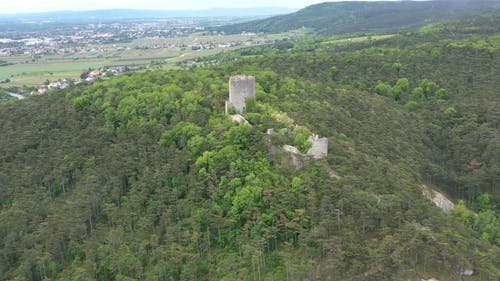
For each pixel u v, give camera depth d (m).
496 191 111.94
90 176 95.94
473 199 111.75
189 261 71.38
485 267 67.00
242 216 76.00
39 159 107.62
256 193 76.69
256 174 81.00
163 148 97.25
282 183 78.44
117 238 79.69
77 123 116.44
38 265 78.06
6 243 84.19
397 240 66.12
